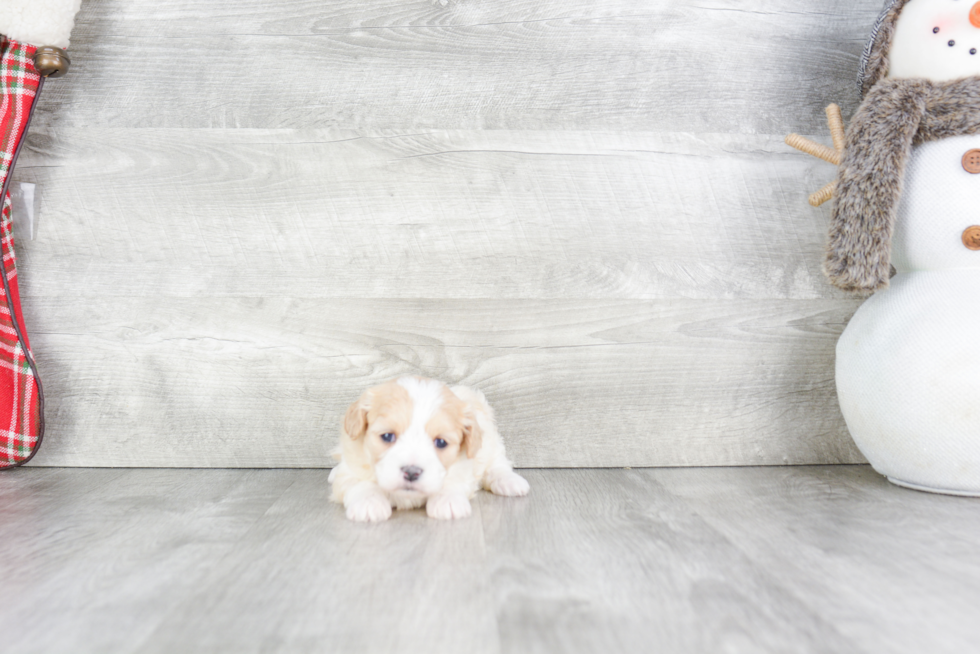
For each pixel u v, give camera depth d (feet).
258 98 5.06
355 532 3.57
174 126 5.03
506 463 4.74
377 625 2.48
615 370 5.19
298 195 5.07
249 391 5.07
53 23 4.53
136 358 5.04
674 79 5.21
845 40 5.28
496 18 5.12
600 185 5.18
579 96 5.16
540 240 5.15
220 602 2.67
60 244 5.01
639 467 5.23
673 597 2.75
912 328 4.25
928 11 4.26
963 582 2.94
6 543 3.34
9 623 2.48
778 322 5.27
